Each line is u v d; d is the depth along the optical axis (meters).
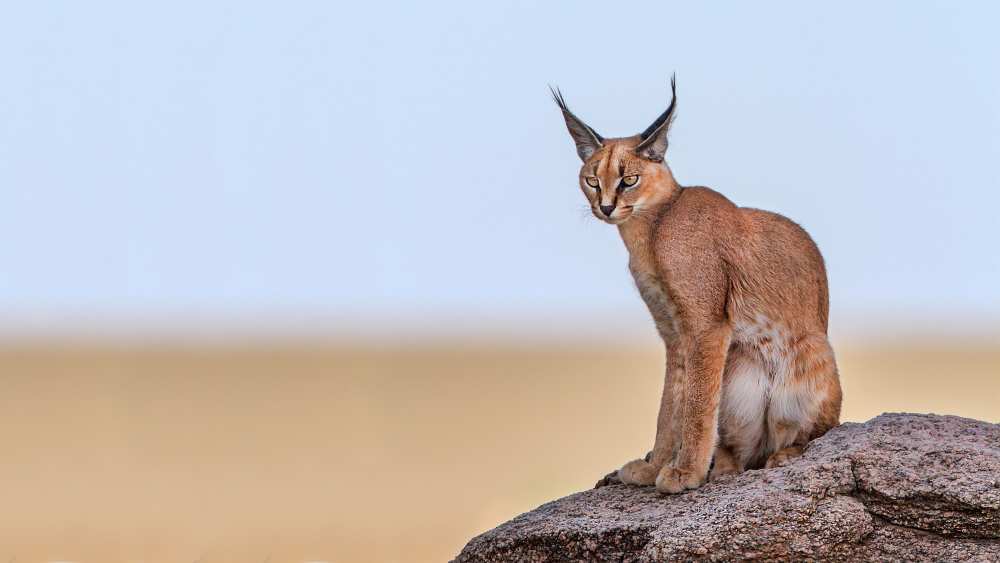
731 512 23.38
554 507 26.73
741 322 27.16
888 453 24.14
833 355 27.42
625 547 24.33
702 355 26.69
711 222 27.06
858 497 23.66
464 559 25.88
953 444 24.50
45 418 135.50
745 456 28.05
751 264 27.05
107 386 174.00
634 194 27.59
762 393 27.42
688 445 26.42
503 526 26.09
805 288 27.38
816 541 22.97
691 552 23.14
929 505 23.11
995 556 22.58
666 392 27.73
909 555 22.94
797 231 27.91
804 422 27.23
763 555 23.00
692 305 26.86
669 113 28.06
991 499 22.73
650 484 27.27
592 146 28.88
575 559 24.70
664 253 27.11
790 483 23.94
